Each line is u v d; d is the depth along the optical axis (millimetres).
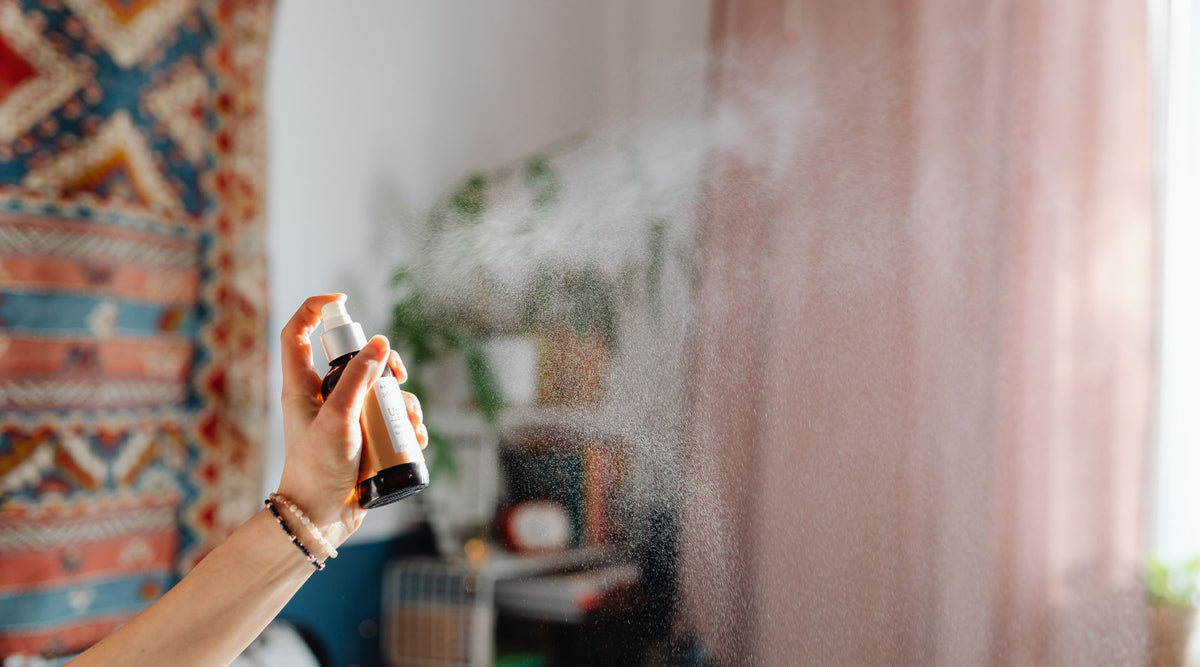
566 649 1851
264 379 1857
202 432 1759
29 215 1503
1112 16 2033
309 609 2008
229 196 1807
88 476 1577
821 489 1908
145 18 1654
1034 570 1989
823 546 1903
